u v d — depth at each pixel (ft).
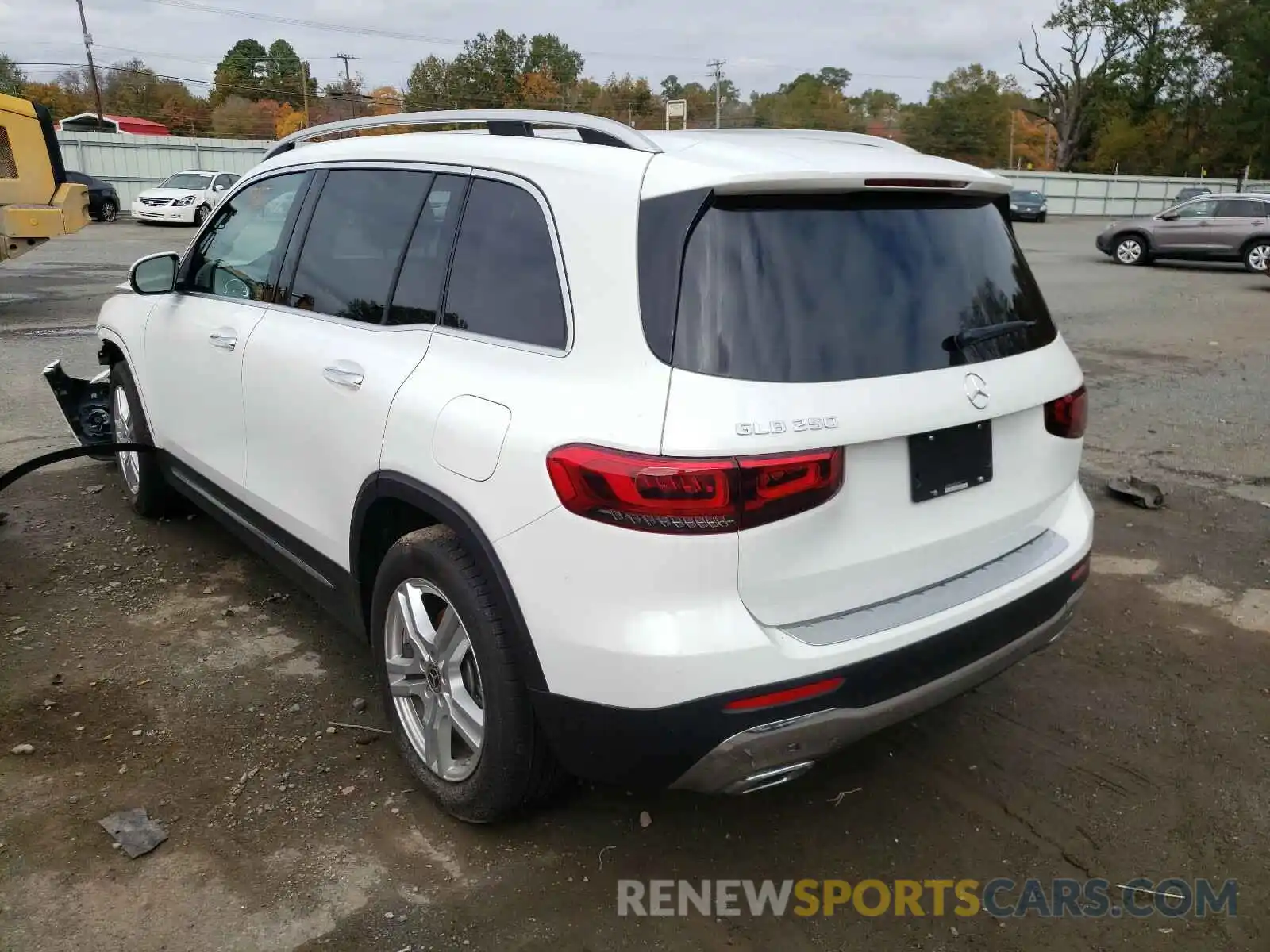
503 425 8.27
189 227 93.35
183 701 11.75
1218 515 18.94
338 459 10.43
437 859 9.25
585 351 8.05
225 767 10.52
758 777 7.87
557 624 7.91
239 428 12.70
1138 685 12.80
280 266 12.30
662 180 8.00
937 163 9.37
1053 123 260.62
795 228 8.11
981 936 8.59
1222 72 238.07
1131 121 251.19
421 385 9.31
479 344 9.07
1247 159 230.48
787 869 9.33
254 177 13.71
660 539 7.35
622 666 7.55
